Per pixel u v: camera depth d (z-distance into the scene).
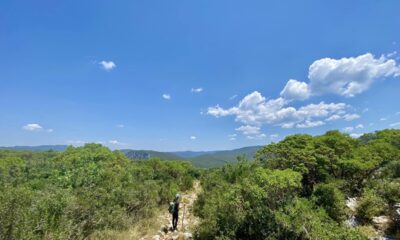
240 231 9.53
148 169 29.55
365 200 9.91
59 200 10.17
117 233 10.96
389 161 13.30
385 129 16.73
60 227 8.78
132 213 13.77
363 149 13.52
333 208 9.78
